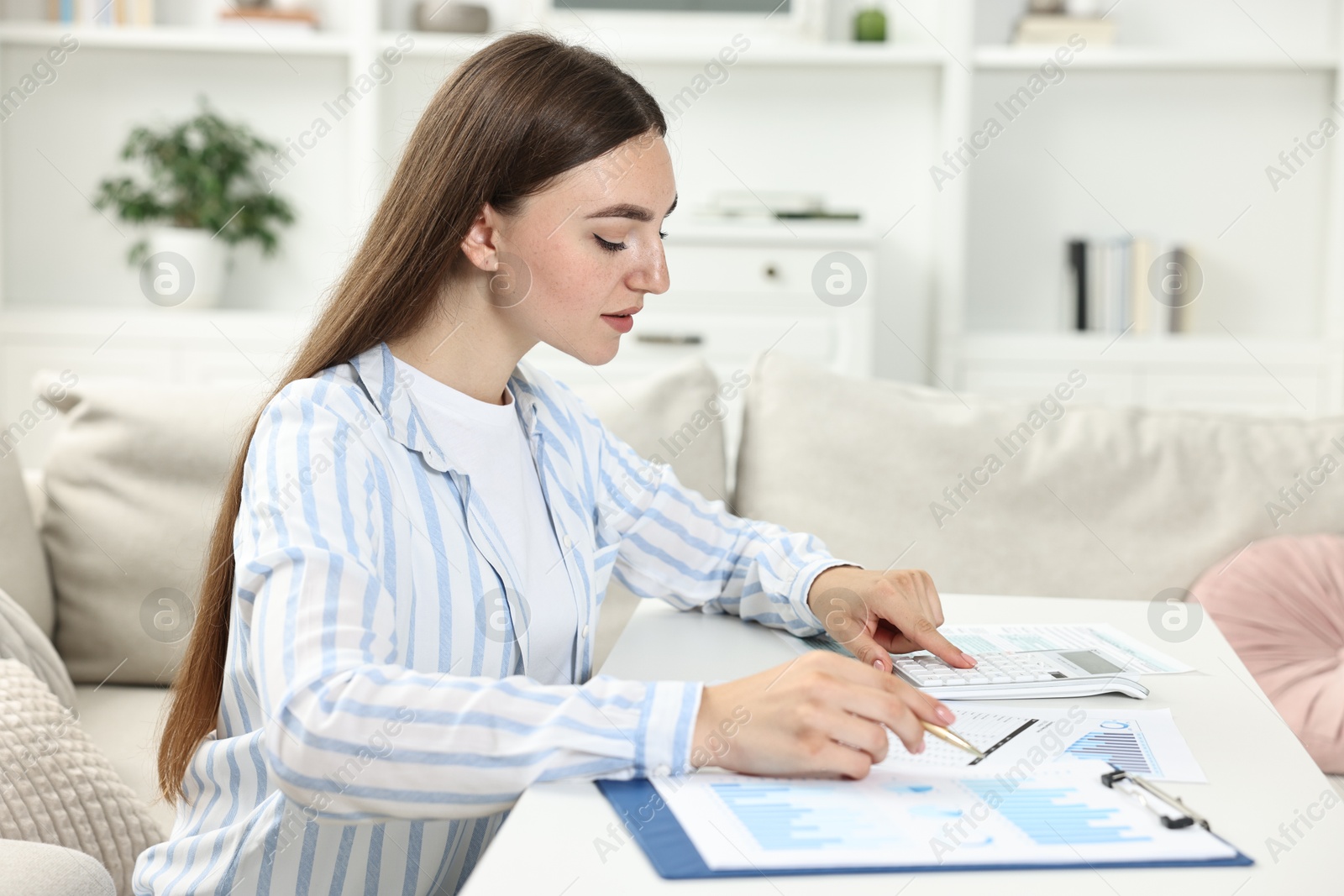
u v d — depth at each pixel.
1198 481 1.54
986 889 0.54
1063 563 1.50
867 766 0.65
